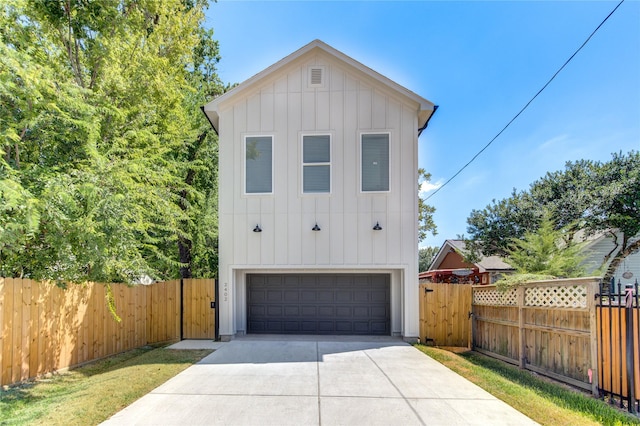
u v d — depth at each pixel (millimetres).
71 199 5750
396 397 4895
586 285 5438
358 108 9664
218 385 5387
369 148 9594
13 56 5516
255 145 9695
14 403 4973
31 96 5918
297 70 9797
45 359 6527
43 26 8516
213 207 15508
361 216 9438
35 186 5875
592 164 14969
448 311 9375
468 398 4879
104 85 9633
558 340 6035
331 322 10000
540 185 15977
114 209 6656
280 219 9484
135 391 5105
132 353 8836
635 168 13695
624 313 4828
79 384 5887
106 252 6586
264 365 6594
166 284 10000
